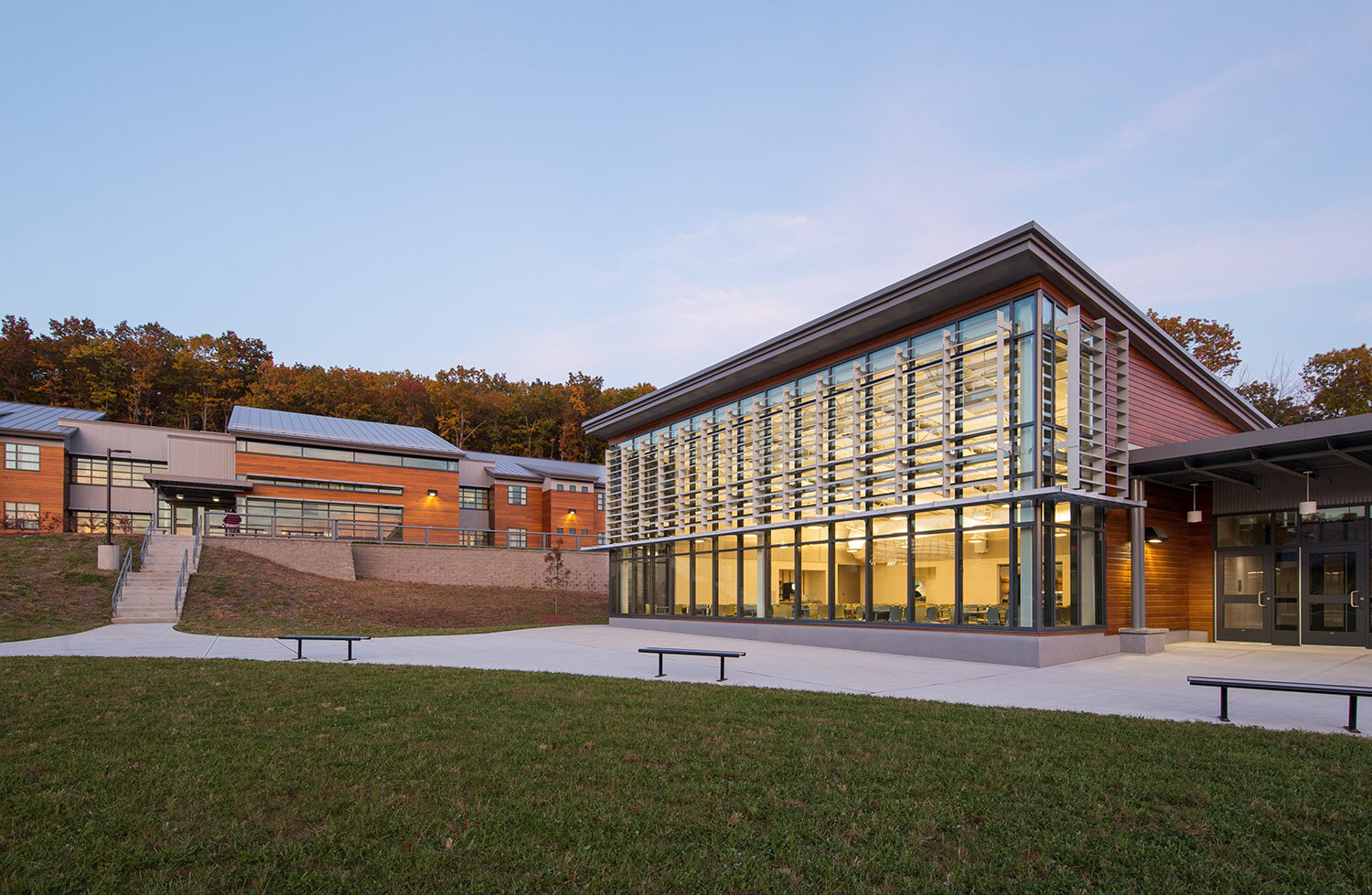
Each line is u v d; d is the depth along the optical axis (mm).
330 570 33719
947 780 6500
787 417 21312
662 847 5023
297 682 11242
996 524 15930
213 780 6258
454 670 12969
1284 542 18531
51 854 4730
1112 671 13984
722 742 7770
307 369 76062
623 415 27578
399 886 4430
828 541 19922
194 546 30484
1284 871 4727
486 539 49156
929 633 16875
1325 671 13469
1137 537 17469
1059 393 16109
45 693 9961
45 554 27078
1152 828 5457
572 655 16297
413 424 74750
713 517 23812
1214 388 20312
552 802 5879
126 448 40531
